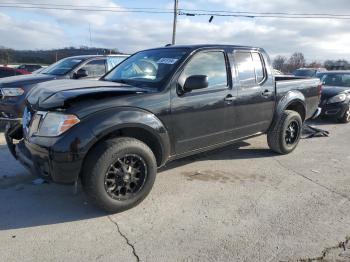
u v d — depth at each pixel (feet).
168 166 18.01
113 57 28.76
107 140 12.22
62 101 11.72
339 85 37.04
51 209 13.12
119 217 12.59
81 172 12.05
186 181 16.05
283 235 11.55
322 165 18.97
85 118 11.68
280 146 19.95
